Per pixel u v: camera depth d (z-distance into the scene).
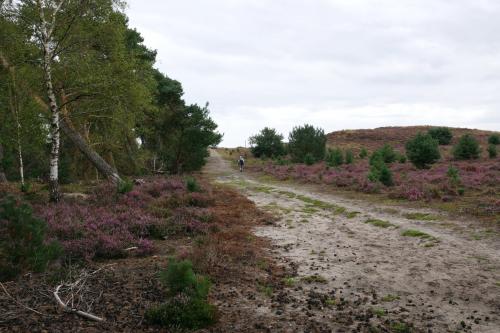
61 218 12.37
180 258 9.59
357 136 92.00
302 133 51.12
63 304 5.86
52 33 17.03
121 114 19.95
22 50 17.00
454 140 72.06
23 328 5.13
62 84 18.05
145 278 7.96
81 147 22.11
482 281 8.09
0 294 6.46
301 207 19.84
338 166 40.59
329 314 6.57
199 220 14.60
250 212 17.95
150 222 12.98
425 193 20.11
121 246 10.27
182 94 46.25
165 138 46.38
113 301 6.59
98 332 5.28
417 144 34.19
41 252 7.68
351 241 12.32
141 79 20.48
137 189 20.72
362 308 6.87
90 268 8.74
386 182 24.91
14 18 16.78
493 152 37.81
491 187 21.28
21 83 19.28
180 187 22.59
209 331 5.74
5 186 18.70
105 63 18.55
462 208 16.27
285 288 7.98
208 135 45.62
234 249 10.70
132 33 34.78
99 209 14.42
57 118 15.80
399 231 13.38
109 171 22.61
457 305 6.93
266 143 71.38
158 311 5.84
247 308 6.77
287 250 11.34
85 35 17.48
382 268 9.33
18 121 20.36
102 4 17.44
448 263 9.45
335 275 8.89
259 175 42.34
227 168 56.59
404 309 6.77
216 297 7.25
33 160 32.38
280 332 5.80
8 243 7.39
